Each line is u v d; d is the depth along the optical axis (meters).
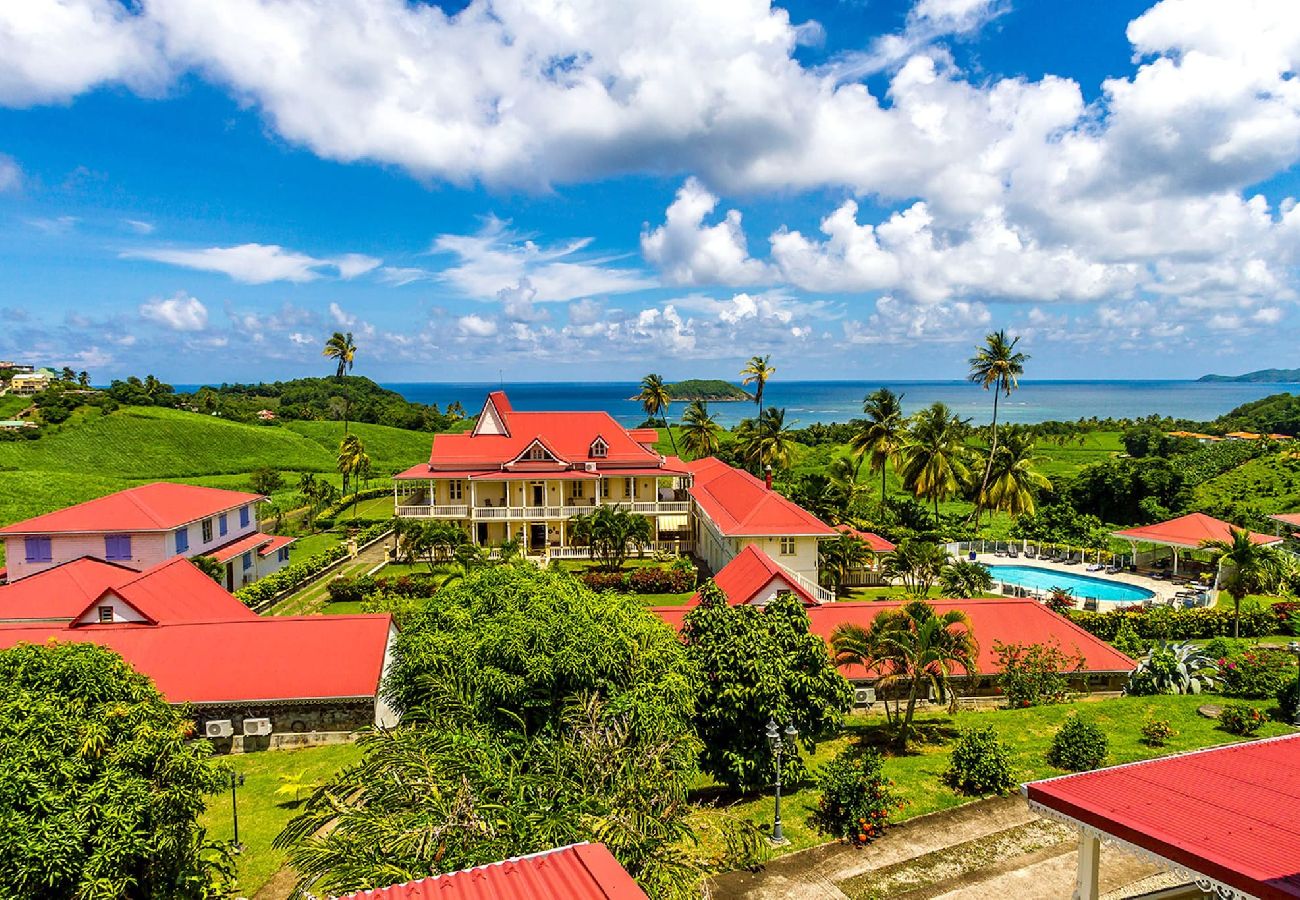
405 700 20.81
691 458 98.50
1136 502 71.50
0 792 12.45
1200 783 12.94
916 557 46.25
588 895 10.01
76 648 15.95
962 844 19.52
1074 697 30.98
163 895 14.50
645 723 16.77
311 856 12.29
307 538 67.75
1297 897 9.12
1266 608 42.62
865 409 70.88
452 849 12.00
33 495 71.88
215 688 27.75
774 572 33.53
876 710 30.58
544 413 67.06
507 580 23.30
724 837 19.53
